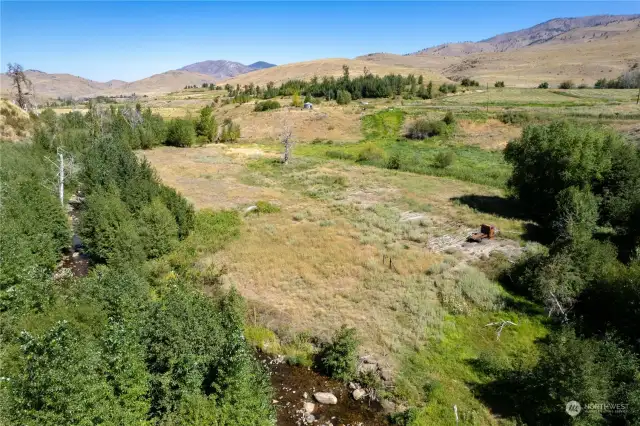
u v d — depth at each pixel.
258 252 28.84
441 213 36.34
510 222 33.09
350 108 93.12
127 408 12.80
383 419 15.78
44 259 25.81
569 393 13.98
